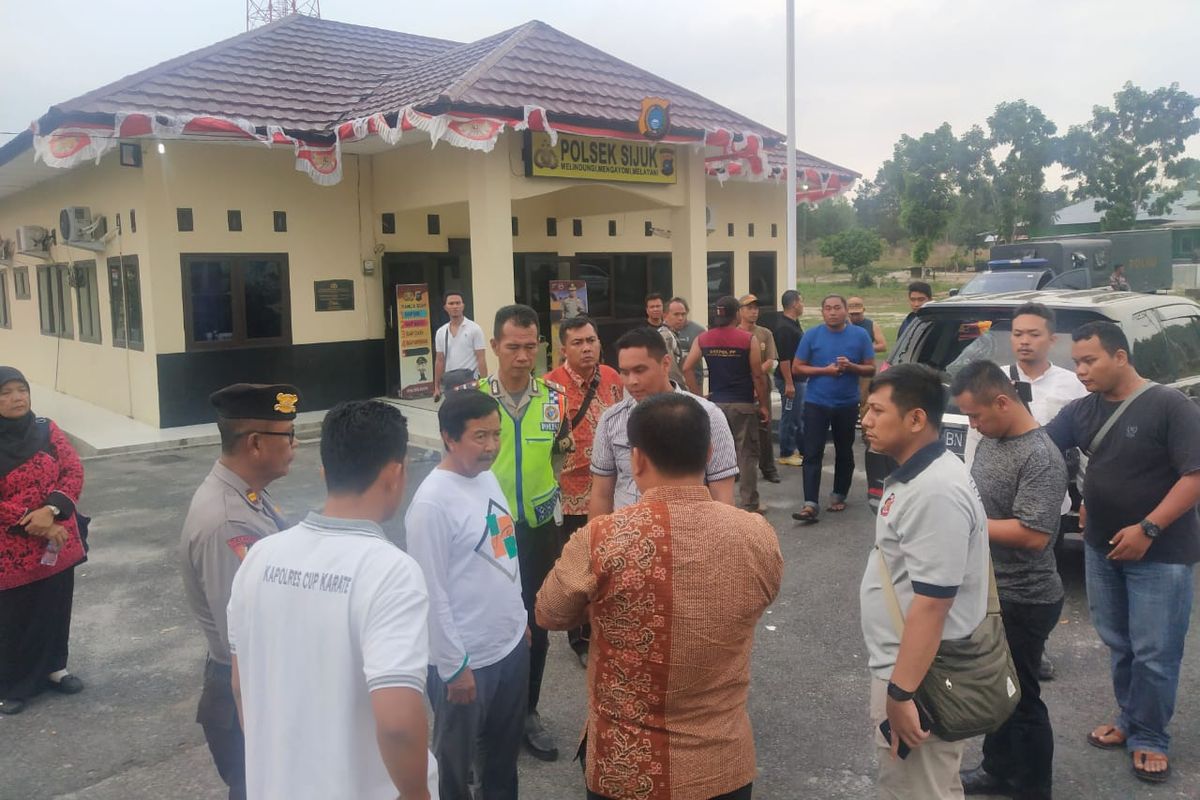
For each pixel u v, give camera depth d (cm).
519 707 334
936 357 662
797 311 1005
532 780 395
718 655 228
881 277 4919
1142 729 387
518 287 1434
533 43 1235
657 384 389
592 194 1387
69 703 477
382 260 1338
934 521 259
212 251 1201
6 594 459
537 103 1089
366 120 1105
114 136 1030
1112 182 4472
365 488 222
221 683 287
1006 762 366
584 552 232
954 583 258
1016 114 4472
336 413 224
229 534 276
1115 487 387
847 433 777
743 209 1655
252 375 1248
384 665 199
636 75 1318
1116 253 2095
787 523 766
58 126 1016
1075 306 600
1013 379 504
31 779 404
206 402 1216
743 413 744
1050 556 344
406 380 1330
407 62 1466
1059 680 474
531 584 411
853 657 509
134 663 526
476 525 319
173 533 782
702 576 225
